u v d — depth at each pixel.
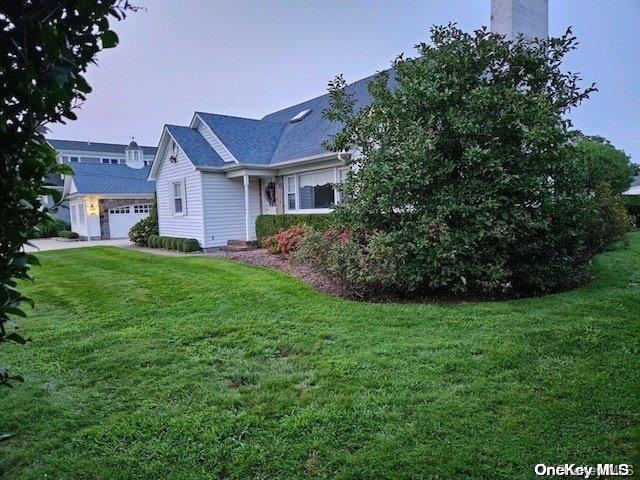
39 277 8.39
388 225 6.39
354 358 3.53
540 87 6.17
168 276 8.00
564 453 2.15
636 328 3.91
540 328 4.05
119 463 2.23
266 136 14.75
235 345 4.00
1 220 1.34
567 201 6.02
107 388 3.14
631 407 2.55
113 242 19.31
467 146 5.68
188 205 13.87
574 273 6.32
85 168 23.77
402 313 4.90
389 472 2.06
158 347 4.00
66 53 1.37
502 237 5.41
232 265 9.21
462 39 6.11
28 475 2.15
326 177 11.89
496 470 2.04
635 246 9.83
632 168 19.02
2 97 1.30
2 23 1.26
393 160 6.05
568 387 2.83
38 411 2.79
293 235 9.95
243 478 2.08
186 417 2.65
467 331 4.13
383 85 6.73
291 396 2.89
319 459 2.20
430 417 2.54
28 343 4.18
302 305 5.43
